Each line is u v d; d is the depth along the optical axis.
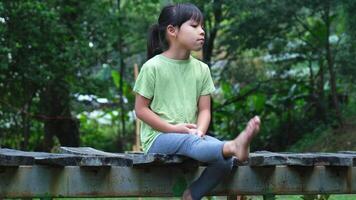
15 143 14.59
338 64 13.68
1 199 3.77
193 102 3.99
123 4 16.47
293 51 14.34
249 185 4.06
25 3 11.81
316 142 13.60
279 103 15.42
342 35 13.84
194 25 3.95
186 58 4.03
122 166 3.80
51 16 12.12
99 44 14.41
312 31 13.66
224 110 16.06
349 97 14.77
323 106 14.47
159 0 15.48
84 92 14.02
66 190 3.85
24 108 14.06
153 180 3.94
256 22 13.03
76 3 14.02
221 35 15.26
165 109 3.92
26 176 3.80
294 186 4.12
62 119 15.11
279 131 15.25
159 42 4.09
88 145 17.59
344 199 8.09
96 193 3.88
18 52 12.59
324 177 4.18
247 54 15.69
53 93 14.62
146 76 3.91
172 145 3.71
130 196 3.92
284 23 13.34
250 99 15.92
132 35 15.39
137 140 10.28
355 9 11.90
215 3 13.41
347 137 13.13
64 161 3.62
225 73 15.75
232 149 3.46
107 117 18.16
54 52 12.72
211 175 3.69
